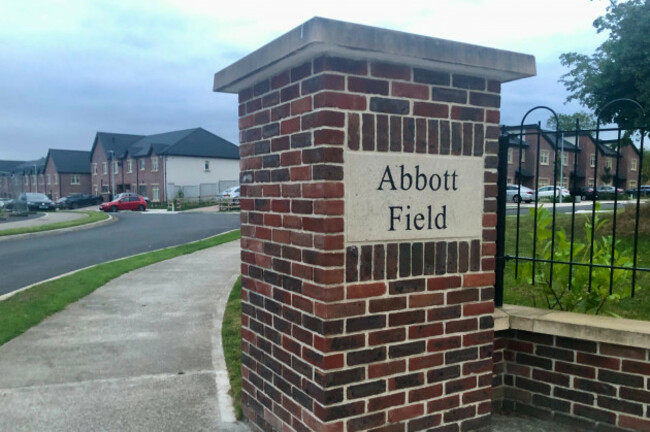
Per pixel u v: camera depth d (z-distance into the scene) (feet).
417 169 8.87
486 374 9.95
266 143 9.70
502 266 12.01
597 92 53.78
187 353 15.85
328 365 8.39
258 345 10.48
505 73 9.36
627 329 10.09
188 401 12.33
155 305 22.20
